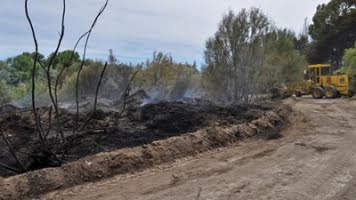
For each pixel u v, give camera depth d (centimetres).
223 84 1681
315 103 2042
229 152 824
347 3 4484
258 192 544
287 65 2573
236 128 1001
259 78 1775
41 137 658
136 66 2252
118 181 604
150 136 907
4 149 780
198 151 814
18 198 521
